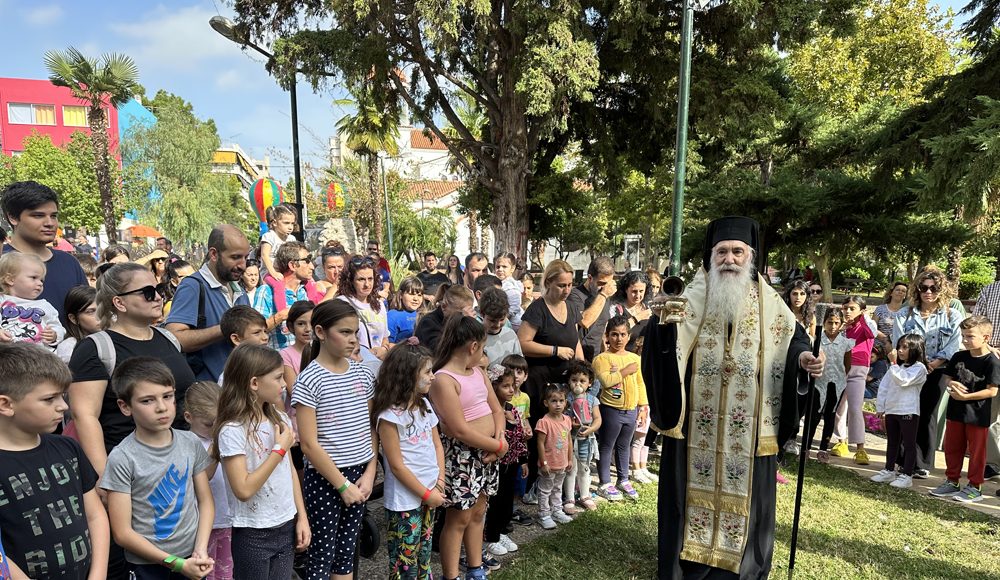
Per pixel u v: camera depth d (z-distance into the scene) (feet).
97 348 9.55
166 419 8.91
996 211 40.40
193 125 116.98
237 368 9.82
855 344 22.99
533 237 69.21
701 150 65.00
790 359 12.91
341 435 11.07
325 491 11.00
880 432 27.22
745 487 13.12
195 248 103.91
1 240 12.73
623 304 21.99
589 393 17.57
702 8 50.78
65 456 7.89
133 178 109.70
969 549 15.66
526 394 16.31
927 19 75.20
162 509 9.01
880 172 49.62
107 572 8.97
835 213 57.00
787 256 76.38
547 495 16.16
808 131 60.59
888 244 55.47
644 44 52.54
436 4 42.83
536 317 16.71
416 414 11.34
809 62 79.30
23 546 7.27
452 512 12.21
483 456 12.44
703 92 51.06
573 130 65.77
